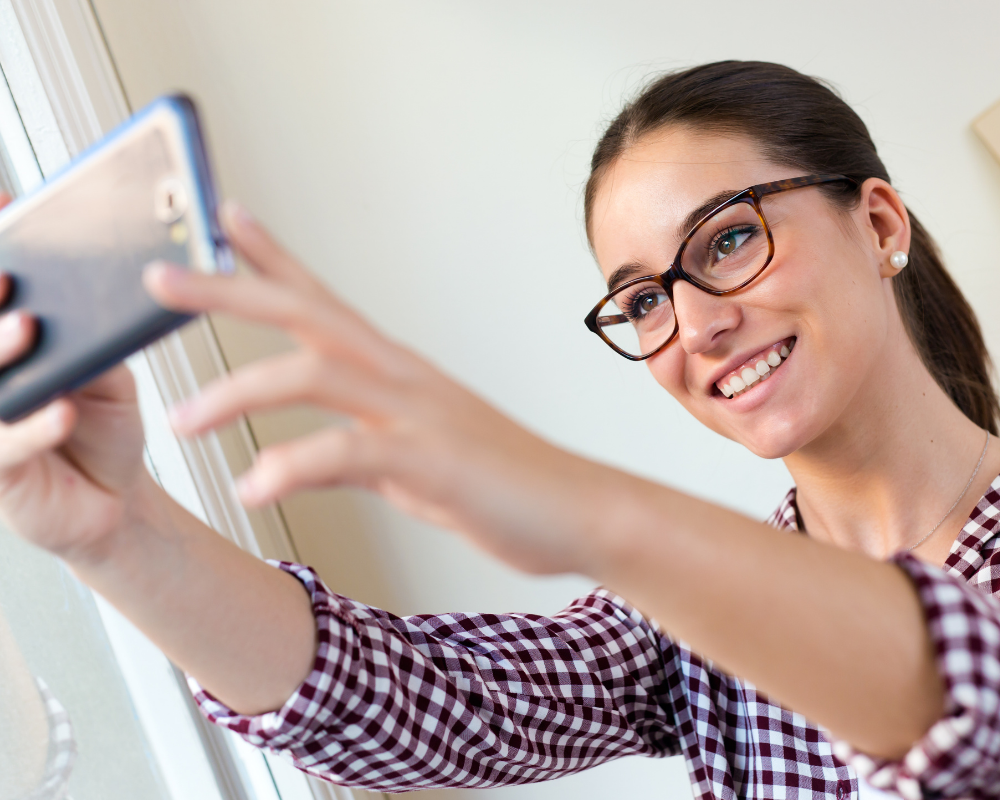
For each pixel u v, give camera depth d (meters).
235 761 1.45
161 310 0.35
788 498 1.03
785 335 0.83
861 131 0.95
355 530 1.75
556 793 1.69
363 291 1.74
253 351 1.70
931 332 1.02
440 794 1.70
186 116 0.33
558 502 0.35
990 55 1.56
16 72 1.34
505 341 1.71
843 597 0.40
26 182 1.36
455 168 1.70
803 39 1.61
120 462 0.51
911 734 0.41
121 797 1.19
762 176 0.87
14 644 1.07
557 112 1.66
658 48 1.63
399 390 0.32
